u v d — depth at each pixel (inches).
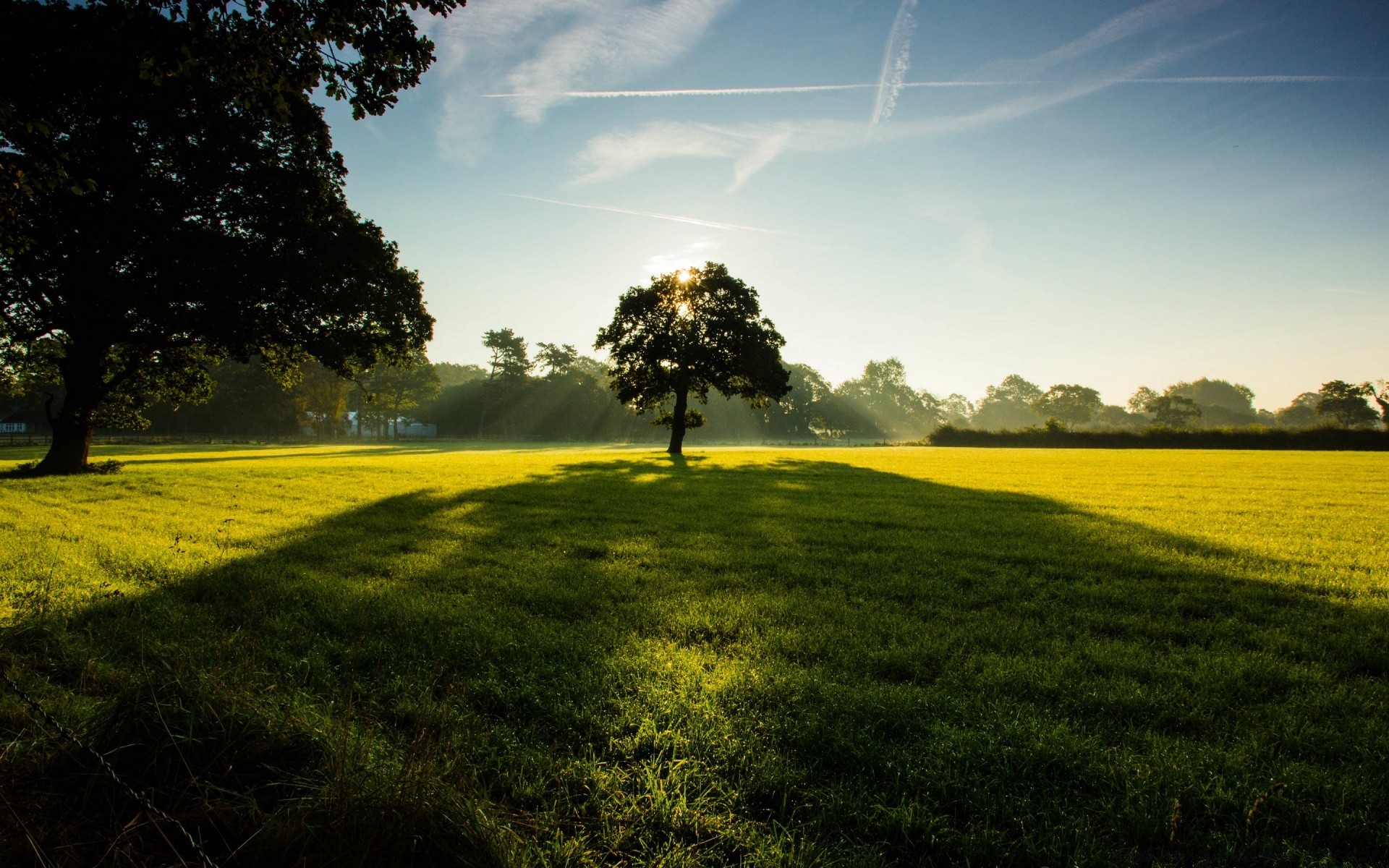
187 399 1119.6
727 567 331.6
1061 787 128.6
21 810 109.2
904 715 156.4
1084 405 6574.8
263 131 813.2
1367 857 109.0
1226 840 111.0
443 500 616.7
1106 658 198.5
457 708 158.1
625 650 201.3
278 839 99.5
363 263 875.4
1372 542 417.4
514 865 97.0
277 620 229.5
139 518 481.1
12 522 458.9
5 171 331.3
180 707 128.6
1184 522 500.7
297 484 757.9
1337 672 191.9
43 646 198.5
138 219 721.6
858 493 717.9
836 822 116.9
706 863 107.8
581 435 4269.2
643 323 1705.2
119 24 274.2
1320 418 5728.3
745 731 146.2
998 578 309.3
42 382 1022.4
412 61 288.0
